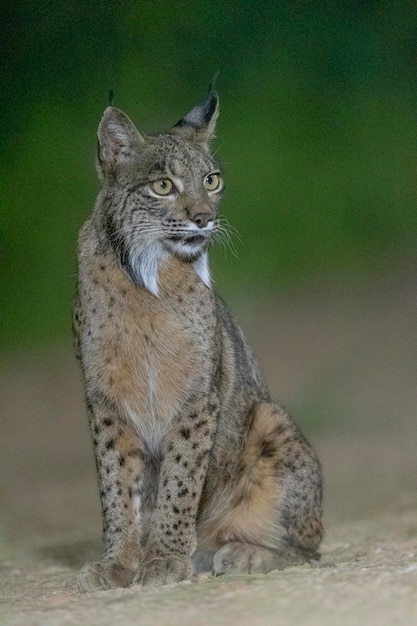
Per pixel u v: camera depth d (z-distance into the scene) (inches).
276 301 1066.7
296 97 1246.9
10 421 840.9
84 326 367.2
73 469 705.0
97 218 375.6
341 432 727.7
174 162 371.2
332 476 607.2
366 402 782.5
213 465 378.3
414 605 269.4
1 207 1127.6
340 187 1209.4
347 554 391.9
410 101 1263.5
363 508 525.0
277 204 1180.5
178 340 362.6
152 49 1245.7
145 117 1223.5
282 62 1259.8
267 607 277.7
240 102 1237.1
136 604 291.9
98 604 297.1
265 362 895.7
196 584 313.0
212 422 367.2
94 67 1232.8
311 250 1158.3
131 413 366.0
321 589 289.6
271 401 398.6
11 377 947.3
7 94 1203.2
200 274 370.3
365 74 1267.2
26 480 678.5
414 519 466.0
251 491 380.5
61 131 1192.2
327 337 946.1
